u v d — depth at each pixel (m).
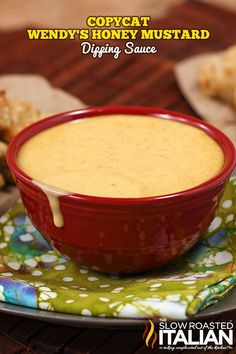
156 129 0.47
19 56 0.69
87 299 0.38
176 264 0.43
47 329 0.39
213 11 0.77
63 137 0.46
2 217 0.48
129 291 0.39
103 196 0.40
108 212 0.39
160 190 0.41
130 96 0.63
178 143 0.45
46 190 0.39
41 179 0.42
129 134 0.46
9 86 0.62
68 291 0.39
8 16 0.92
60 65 0.67
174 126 0.47
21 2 0.96
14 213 0.48
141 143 0.45
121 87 0.64
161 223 0.40
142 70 0.67
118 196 0.40
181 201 0.39
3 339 0.39
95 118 0.48
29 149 0.44
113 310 0.37
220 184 0.41
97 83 0.65
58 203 0.40
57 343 0.39
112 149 0.45
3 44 0.71
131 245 0.40
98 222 0.40
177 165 0.43
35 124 0.46
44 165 0.43
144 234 0.40
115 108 0.48
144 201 0.38
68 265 0.44
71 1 0.96
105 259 0.41
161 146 0.45
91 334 0.39
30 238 0.46
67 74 0.66
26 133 0.45
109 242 0.40
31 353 0.39
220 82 0.61
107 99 0.62
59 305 0.38
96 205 0.39
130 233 0.40
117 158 0.44
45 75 0.66
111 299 0.38
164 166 0.43
